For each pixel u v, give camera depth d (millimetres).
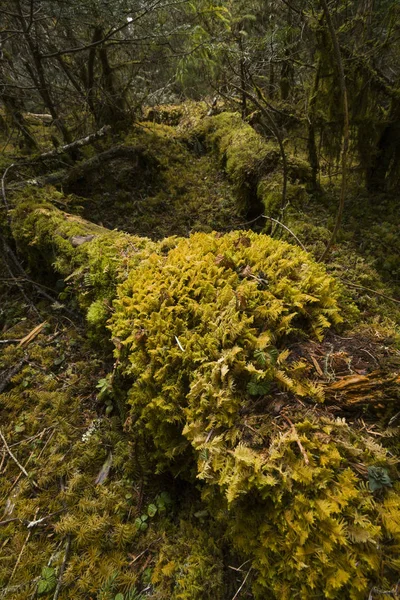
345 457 1213
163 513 1877
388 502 1094
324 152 3988
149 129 6043
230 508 1312
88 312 2379
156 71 6391
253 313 1636
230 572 1533
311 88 3639
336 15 3371
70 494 1965
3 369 2730
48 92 4688
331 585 1023
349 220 3584
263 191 3887
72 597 1611
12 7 4023
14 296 3441
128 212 4457
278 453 1207
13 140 5273
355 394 1364
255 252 1972
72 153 5020
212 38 4043
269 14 4973
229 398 1398
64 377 2648
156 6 4035
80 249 2682
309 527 1092
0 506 1988
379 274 2971
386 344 1601
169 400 1626
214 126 6000
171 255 2131
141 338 1752
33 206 3461
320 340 1598
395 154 3713
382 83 3381
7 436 2320
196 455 1588
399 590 997
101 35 4512
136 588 1619
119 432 2244
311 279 1775
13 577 1697
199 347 1604
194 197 4773
